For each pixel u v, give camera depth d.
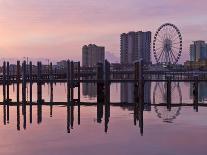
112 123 39.88
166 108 55.44
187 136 32.12
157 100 71.38
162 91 100.19
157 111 51.47
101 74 73.88
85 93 90.94
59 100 70.25
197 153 26.11
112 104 61.50
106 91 64.62
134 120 42.12
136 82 68.06
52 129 36.25
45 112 50.50
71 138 31.58
